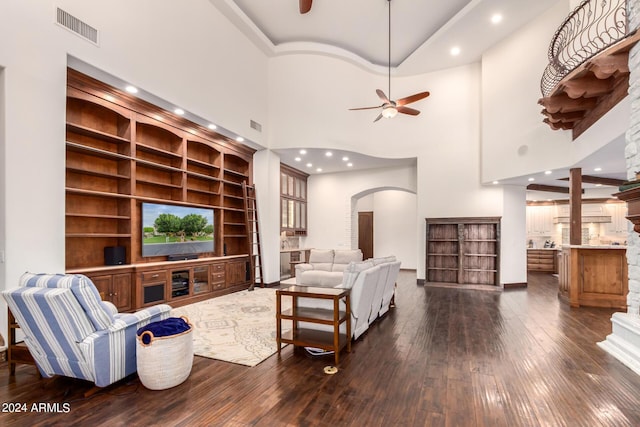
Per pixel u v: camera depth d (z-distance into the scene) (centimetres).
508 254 713
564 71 426
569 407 218
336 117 703
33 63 320
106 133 430
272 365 291
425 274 757
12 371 270
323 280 534
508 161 636
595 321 433
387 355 313
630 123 313
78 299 224
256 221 697
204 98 525
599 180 670
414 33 665
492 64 667
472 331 390
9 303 229
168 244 515
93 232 437
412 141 773
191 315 462
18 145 309
